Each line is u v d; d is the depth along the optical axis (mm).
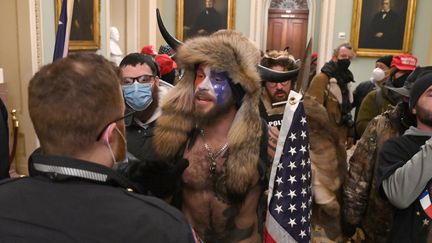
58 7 3742
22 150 3541
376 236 1648
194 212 1191
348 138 3398
